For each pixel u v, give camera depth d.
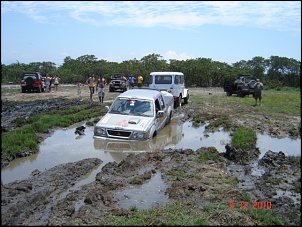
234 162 8.86
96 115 16.22
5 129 11.77
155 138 11.45
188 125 14.88
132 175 7.41
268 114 17.92
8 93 30.92
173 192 6.24
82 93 31.97
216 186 6.72
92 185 6.62
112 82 33.78
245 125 14.36
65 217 5.15
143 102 11.66
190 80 52.34
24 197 5.82
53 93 31.59
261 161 8.72
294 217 5.43
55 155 9.15
